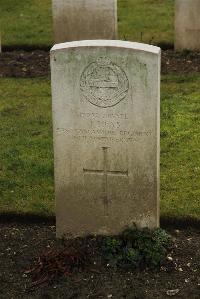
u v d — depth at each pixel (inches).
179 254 120.1
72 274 116.3
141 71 113.4
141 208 121.4
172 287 113.7
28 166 147.3
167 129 161.2
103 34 211.9
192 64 202.5
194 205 132.6
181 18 210.1
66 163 121.0
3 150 154.0
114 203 122.0
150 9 257.8
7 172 145.5
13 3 270.8
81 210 123.5
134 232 121.0
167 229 128.2
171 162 147.3
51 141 157.5
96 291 113.3
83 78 115.7
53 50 115.0
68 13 211.5
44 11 260.1
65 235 125.4
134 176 119.6
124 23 243.4
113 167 119.9
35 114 172.9
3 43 227.6
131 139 117.6
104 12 209.3
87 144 119.3
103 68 114.6
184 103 175.3
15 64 206.8
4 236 127.5
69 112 118.0
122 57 113.3
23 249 123.5
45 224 131.5
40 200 136.2
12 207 134.2
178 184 139.6
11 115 172.9
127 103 115.6
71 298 112.3
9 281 116.3
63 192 123.0
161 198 135.3
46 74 199.8
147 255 117.5
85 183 121.8
